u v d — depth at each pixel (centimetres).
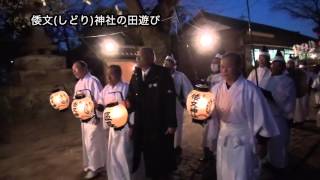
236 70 365
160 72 460
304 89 964
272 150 584
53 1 1004
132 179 504
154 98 457
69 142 894
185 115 1199
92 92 577
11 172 671
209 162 651
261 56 651
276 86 571
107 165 516
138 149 475
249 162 370
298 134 862
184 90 696
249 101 363
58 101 546
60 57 1169
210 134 411
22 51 1298
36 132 984
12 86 1053
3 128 950
